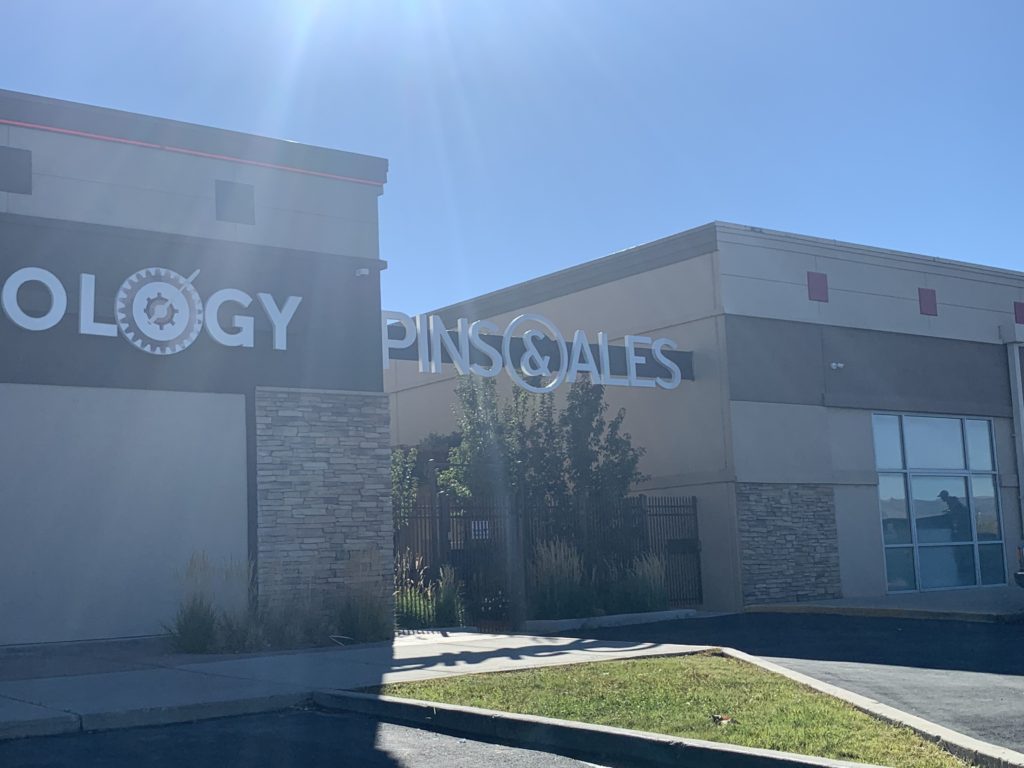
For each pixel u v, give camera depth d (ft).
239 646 48.96
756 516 73.36
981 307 88.84
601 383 72.79
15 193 50.44
